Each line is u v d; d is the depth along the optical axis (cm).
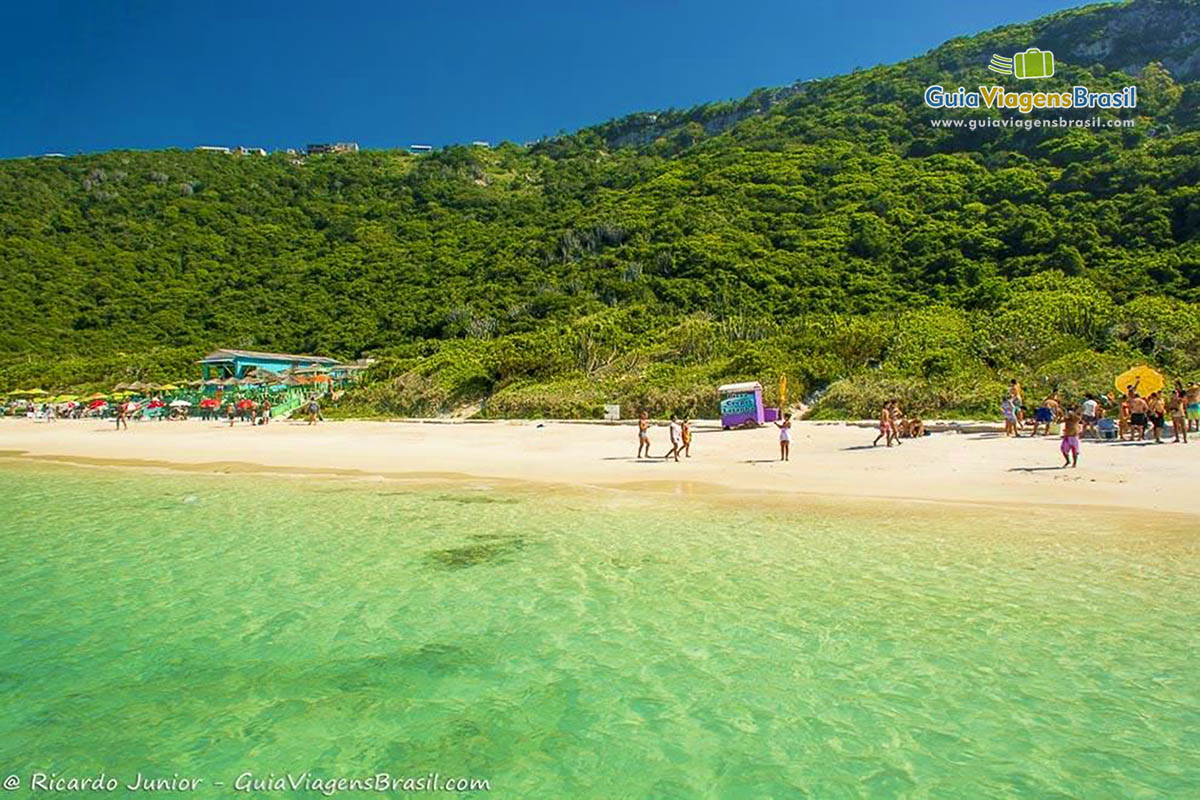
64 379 5928
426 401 4253
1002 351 3469
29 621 941
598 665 795
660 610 948
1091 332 3559
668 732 659
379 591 1045
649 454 2412
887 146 7962
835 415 3156
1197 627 848
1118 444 2102
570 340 4678
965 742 632
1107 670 752
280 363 5669
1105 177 5647
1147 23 8538
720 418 3231
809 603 959
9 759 632
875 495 1659
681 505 1614
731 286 5519
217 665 810
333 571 1145
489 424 3550
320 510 1630
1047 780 576
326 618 945
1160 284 4197
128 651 847
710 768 603
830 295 5112
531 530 1401
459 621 928
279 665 809
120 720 695
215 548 1290
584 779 591
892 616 906
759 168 7900
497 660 812
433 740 654
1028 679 738
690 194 7681
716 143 9981
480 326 5834
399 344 6162
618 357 4406
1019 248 5097
